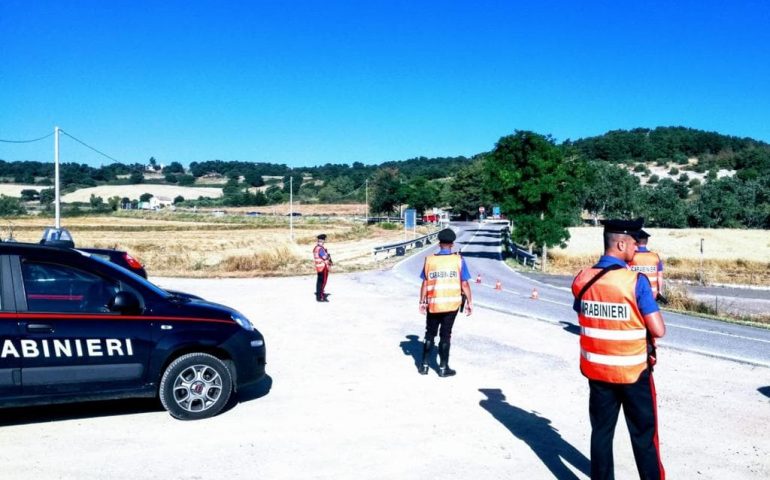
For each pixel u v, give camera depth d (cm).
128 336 631
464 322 1351
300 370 877
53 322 607
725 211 8469
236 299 1658
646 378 443
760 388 821
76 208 11638
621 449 581
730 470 533
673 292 2072
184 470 513
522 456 556
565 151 3906
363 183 16800
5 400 587
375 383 807
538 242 3609
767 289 2966
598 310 449
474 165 12938
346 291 1891
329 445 575
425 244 5503
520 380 834
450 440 594
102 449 558
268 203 15275
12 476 495
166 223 8906
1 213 10000
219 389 662
